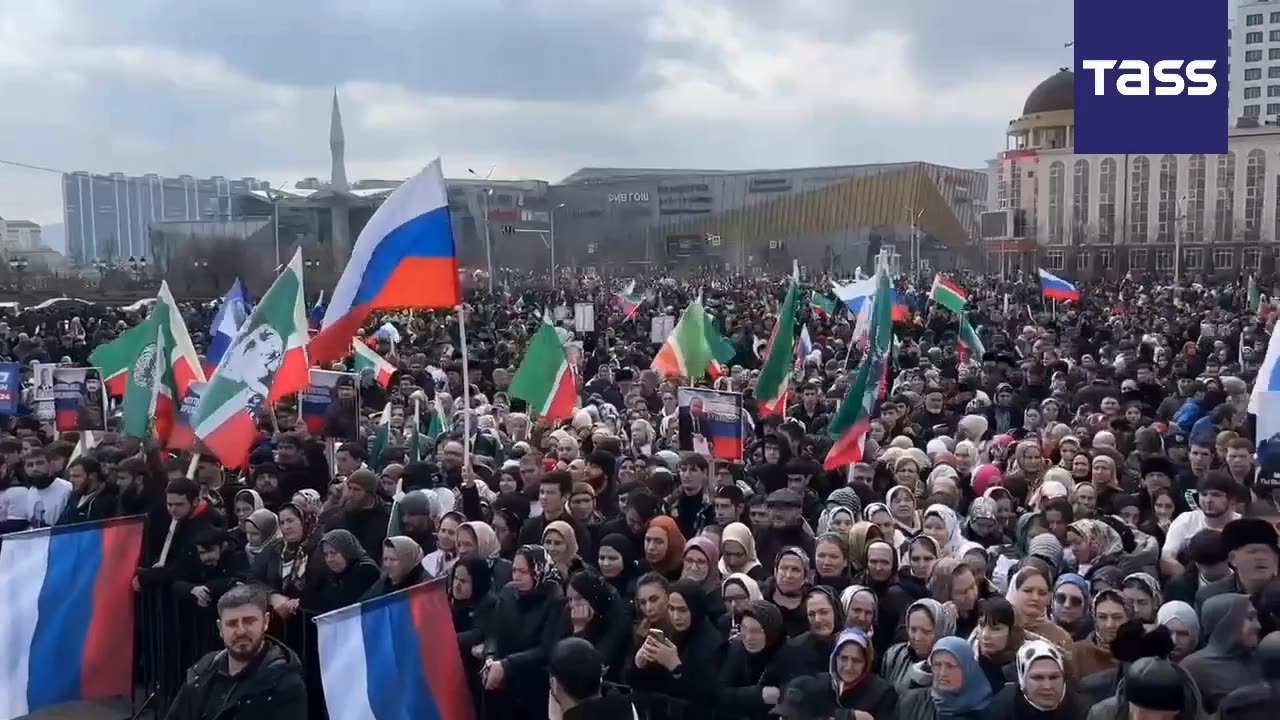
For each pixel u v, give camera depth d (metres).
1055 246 100.69
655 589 6.27
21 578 7.14
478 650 6.71
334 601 7.26
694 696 6.10
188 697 5.48
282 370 9.88
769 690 5.96
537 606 6.67
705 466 9.30
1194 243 96.94
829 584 7.03
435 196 9.38
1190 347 19.00
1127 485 9.51
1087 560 7.52
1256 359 19.41
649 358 23.38
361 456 10.38
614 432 12.62
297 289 9.67
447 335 28.17
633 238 107.81
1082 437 10.93
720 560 7.52
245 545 8.67
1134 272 97.94
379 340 23.88
